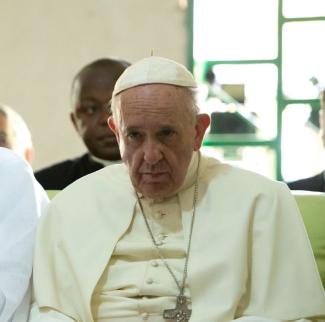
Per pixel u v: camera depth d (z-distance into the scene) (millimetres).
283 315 4648
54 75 11305
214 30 11234
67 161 8125
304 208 5520
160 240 4891
